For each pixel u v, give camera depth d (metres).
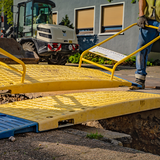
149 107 2.88
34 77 3.33
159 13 4.18
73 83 3.37
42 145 1.53
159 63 12.97
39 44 9.22
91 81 3.55
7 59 5.55
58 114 2.06
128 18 13.93
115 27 14.84
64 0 16.84
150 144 2.99
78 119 2.11
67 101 2.67
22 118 1.98
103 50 4.16
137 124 2.91
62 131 1.92
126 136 1.95
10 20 19.20
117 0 14.36
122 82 4.01
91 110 2.22
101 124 2.75
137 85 4.46
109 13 14.98
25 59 5.74
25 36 9.84
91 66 11.82
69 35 9.60
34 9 9.47
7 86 2.73
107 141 1.77
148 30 4.26
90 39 15.69
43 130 1.85
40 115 2.06
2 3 19.55
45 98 2.88
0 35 10.80
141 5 4.20
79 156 1.38
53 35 9.03
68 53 9.68
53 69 4.05
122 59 3.74
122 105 2.53
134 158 1.41
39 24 9.30
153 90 4.35
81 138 1.75
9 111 2.26
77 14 16.53
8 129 1.67
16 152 1.39
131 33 13.86
